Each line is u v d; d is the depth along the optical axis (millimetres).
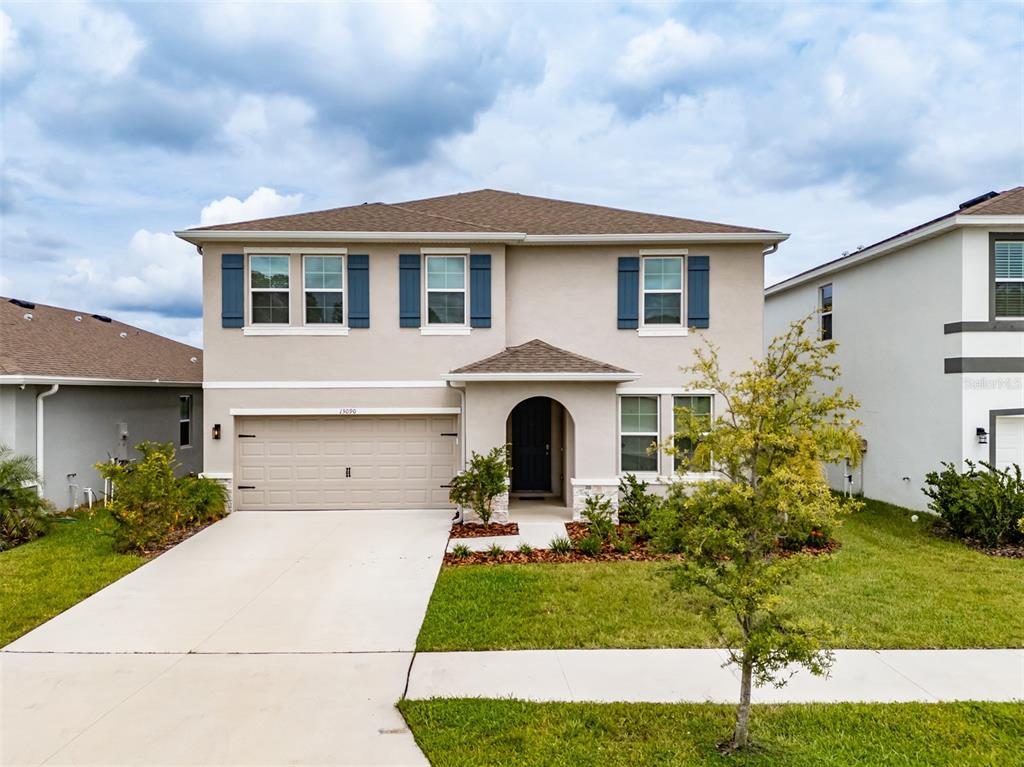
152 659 6285
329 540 10938
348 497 13562
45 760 4578
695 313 13781
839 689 5547
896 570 8883
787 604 7488
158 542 10562
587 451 12383
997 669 5930
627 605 7602
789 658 4441
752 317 13789
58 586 8438
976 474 10719
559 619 7184
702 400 13844
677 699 5391
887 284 14328
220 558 9859
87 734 4922
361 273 13430
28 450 12836
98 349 17047
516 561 9586
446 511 13414
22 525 10859
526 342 13875
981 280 11992
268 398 13328
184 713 5234
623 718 5039
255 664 6160
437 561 9656
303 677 5875
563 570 9047
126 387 15953
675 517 5262
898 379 13922
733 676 5828
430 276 13672
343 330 13422
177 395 18406
